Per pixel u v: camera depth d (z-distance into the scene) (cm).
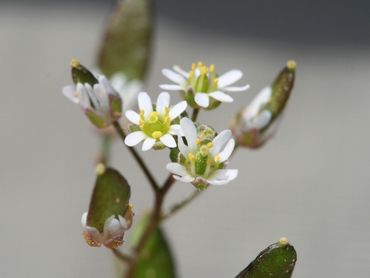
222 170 5
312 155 11
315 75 11
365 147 11
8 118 11
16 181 11
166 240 6
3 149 11
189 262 10
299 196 10
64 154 11
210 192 10
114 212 5
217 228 10
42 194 10
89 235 5
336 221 10
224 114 11
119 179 5
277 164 11
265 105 6
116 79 7
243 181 10
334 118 11
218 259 10
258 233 10
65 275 10
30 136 11
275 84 6
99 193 5
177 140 5
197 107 5
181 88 5
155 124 5
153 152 11
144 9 7
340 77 11
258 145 6
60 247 10
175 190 10
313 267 10
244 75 11
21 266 10
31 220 10
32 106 11
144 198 10
